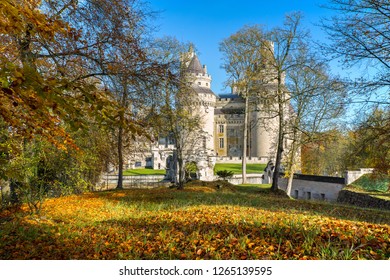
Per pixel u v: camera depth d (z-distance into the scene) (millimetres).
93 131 15875
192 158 35312
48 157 12125
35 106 4426
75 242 7930
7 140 8977
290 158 28531
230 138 89062
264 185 34750
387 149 14453
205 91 77750
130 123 4816
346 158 18406
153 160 63500
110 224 10125
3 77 3703
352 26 13172
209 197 17359
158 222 9680
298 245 6270
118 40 11750
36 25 5426
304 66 23312
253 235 6969
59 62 11727
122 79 11688
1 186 13719
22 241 8156
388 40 12922
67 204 14883
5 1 4355
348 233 6582
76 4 11297
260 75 26859
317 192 33188
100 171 25281
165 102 20406
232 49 32969
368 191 26766
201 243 6887
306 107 25203
